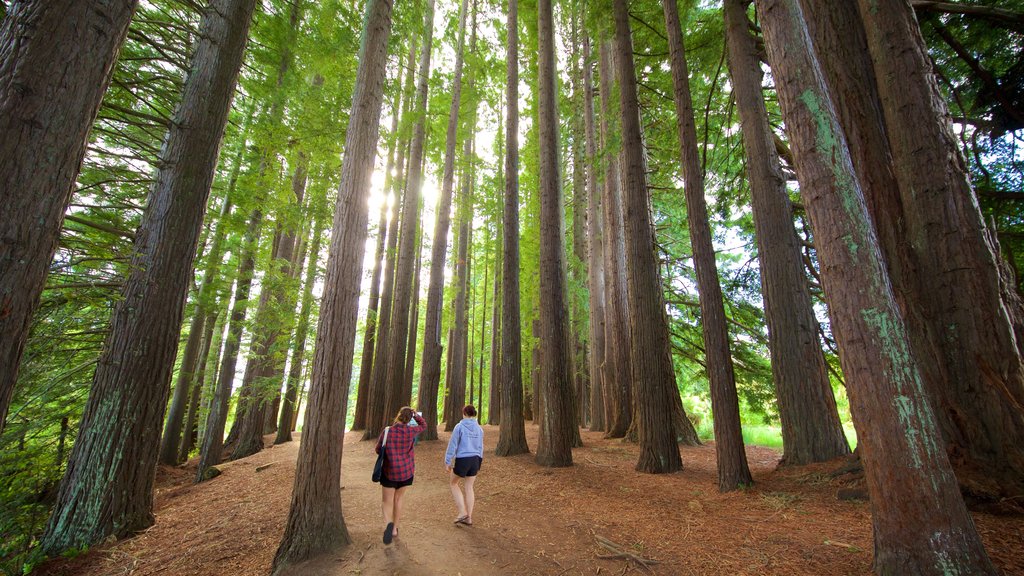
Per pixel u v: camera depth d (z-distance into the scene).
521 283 21.72
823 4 5.91
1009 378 4.21
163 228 6.05
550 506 5.92
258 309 10.95
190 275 6.37
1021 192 7.56
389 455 4.75
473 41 18.66
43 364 6.08
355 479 8.12
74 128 2.35
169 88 7.56
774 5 3.76
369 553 4.38
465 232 18.59
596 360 16.70
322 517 4.43
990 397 4.26
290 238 13.87
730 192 12.06
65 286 5.22
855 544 3.80
